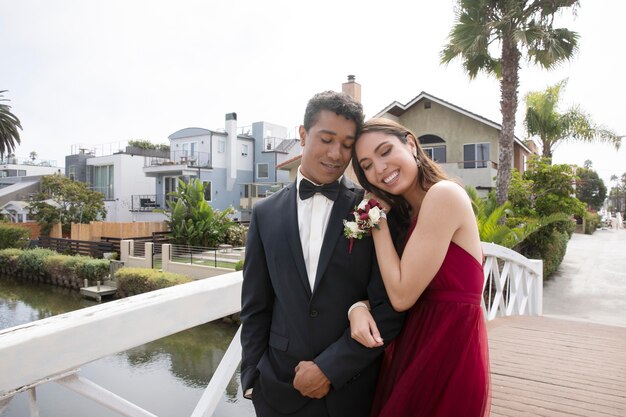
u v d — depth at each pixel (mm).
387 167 1459
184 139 29578
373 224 1381
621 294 9914
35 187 36469
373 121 1522
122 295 13961
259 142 30641
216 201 28469
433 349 1493
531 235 11461
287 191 1605
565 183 11633
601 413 2559
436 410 1480
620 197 66875
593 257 16078
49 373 1133
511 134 11875
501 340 4102
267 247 1516
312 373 1336
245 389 1528
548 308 8859
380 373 1661
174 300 1468
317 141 1415
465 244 1494
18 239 21516
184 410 6125
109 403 1360
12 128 30141
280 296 1461
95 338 1227
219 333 9961
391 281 1391
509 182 11945
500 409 2619
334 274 1421
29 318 12344
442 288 1518
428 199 1435
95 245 18531
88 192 24578
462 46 11930
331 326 1411
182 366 7965
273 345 1479
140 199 29031
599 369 3301
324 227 1488
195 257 16406
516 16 11203
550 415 2533
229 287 1739
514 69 11688
